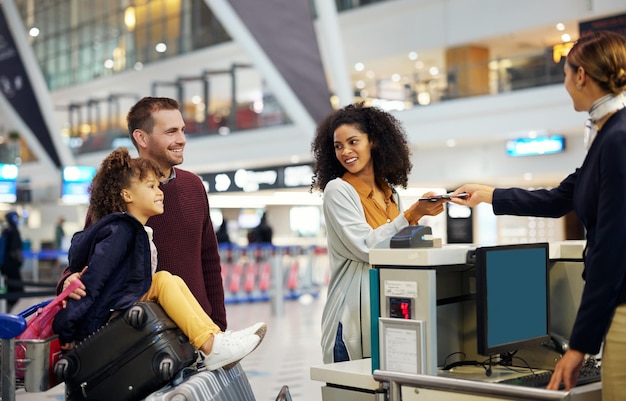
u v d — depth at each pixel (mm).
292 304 13383
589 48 1874
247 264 13453
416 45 15938
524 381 2041
